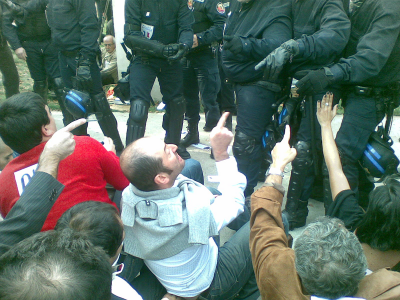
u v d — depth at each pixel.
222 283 1.47
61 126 4.20
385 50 1.99
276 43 2.21
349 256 0.92
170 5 2.93
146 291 1.48
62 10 3.02
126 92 3.21
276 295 1.06
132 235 1.36
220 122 1.40
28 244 0.68
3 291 0.58
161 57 2.86
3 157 1.74
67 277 0.61
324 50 2.05
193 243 1.23
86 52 3.00
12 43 3.92
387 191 1.21
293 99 2.33
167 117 3.34
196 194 1.27
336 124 4.05
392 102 2.26
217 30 3.37
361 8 2.14
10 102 1.41
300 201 2.43
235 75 2.41
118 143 3.41
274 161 1.42
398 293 0.97
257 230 1.24
